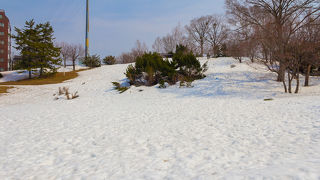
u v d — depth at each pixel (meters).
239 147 4.54
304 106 8.30
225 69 24.64
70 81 28.50
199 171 3.42
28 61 34.84
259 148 4.36
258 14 18.58
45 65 34.38
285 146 4.30
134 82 20.61
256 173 2.93
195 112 9.05
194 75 20.59
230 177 2.95
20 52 34.06
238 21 20.47
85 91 19.66
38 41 35.94
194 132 6.02
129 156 4.44
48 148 5.14
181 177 3.25
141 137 5.81
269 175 2.76
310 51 12.63
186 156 4.23
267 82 17.45
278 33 13.77
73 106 12.59
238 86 16.45
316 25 13.24
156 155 4.41
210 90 15.80
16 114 10.23
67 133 6.47
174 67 20.59
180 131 6.21
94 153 4.72
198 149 4.61
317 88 13.95
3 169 3.96
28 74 36.25
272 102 10.10
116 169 3.79
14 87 22.33
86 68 42.56
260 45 17.19
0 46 54.62
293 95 12.20
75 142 5.57
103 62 55.31
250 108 9.13
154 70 19.72
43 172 3.80
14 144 5.51
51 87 22.47
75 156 4.58
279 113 7.63
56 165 4.11
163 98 14.18
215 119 7.50
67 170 3.85
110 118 8.57
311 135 4.83
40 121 8.41
